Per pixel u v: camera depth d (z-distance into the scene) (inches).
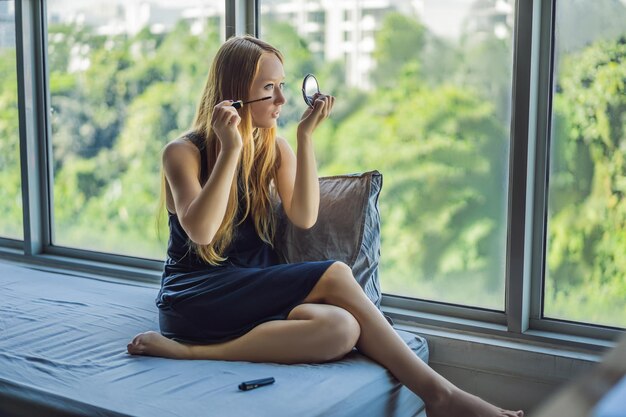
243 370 76.4
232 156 81.0
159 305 88.4
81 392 71.4
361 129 103.4
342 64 104.0
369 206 93.0
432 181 99.3
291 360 78.4
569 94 90.0
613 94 87.2
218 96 89.4
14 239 142.5
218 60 90.0
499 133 94.3
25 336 89.0
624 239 88.1
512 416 74.0
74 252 133.9
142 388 71.9
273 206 95.2
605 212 89.1
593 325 91.3
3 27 136.7
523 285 93.1
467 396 75.4
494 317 97.0
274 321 80.0
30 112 133.5
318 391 70.6
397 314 102.0
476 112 95.5
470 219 97.5
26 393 72.9
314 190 90.8
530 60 89.5
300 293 81.1
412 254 102.1
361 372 75.9
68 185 133.3
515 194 92.4
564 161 91.3
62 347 85.1
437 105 97.8
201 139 89.4
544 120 91.7
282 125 110.4
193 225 81.0
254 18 111.1
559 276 93.0
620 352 27.1
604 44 87.2
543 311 94.7
